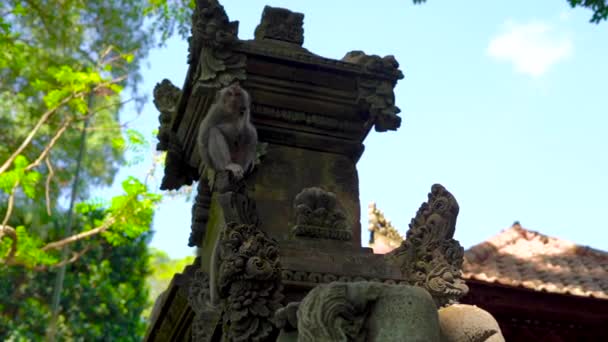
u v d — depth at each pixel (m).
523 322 10.96
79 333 22.73
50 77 14.63
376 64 5.56
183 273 5.66
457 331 3.69
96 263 23.16
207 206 5.68
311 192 4.94
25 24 14.81
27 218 16.67
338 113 5.57
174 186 6.23
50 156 16.30
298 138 5.50
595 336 11.00
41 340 22.31
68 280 22.84
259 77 5.48
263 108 5.48
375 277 4.65
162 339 6.07
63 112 15.66
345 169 5.51
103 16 15.27
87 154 17.48
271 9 5.86
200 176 5.85
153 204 14.84
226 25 5.38
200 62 5.39
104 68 14.74
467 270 11.05
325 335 3.23
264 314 4.13
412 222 4.89
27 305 22.52
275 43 5.70
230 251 4.23
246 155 5.25
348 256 4.71
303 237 4.82
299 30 5.83
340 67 5.53
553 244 12.54
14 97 15.34
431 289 4.65
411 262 4.74
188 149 6.02
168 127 6.21
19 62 14.27
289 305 3.58
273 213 5.23
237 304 4.12
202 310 5.10
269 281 4.20
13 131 15.61
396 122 5.47
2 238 14.20
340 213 4.93
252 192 5.28
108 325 23.22
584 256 12.20
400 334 3.24
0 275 21.72
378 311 3.33
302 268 4.56
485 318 3.76
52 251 17.25
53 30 14.84
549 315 10.82
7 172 13.55
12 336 22.05
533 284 10.67
